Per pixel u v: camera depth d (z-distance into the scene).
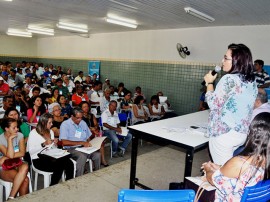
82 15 5.84
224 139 1.69
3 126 2.73
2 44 12.13
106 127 4.65
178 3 4.22
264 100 2.26
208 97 1.78
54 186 2.72
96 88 7.23
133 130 2.30
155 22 6.21
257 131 1.30
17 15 6.27
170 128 2.33
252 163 1.31
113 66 9.14
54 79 8.74
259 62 4.12
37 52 13.23
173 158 3.69
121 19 6.00
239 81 1.64
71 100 6.56
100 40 9.53
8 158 2.68
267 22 5.32
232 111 1.65
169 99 7.54
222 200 1.42
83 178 2.94
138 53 8.24
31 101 5.21
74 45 10.77
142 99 6.00
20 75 9.38
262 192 1.36
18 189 2.59
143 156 3.73
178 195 1.20
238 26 5.96
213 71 1.85
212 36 6.44
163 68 7.59
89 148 3.43
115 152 4.64
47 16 6.26
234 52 1.67
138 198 1.18
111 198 2.53
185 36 6.97
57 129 3.98
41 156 2.96
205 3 4.10
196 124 2.56
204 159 3.64
